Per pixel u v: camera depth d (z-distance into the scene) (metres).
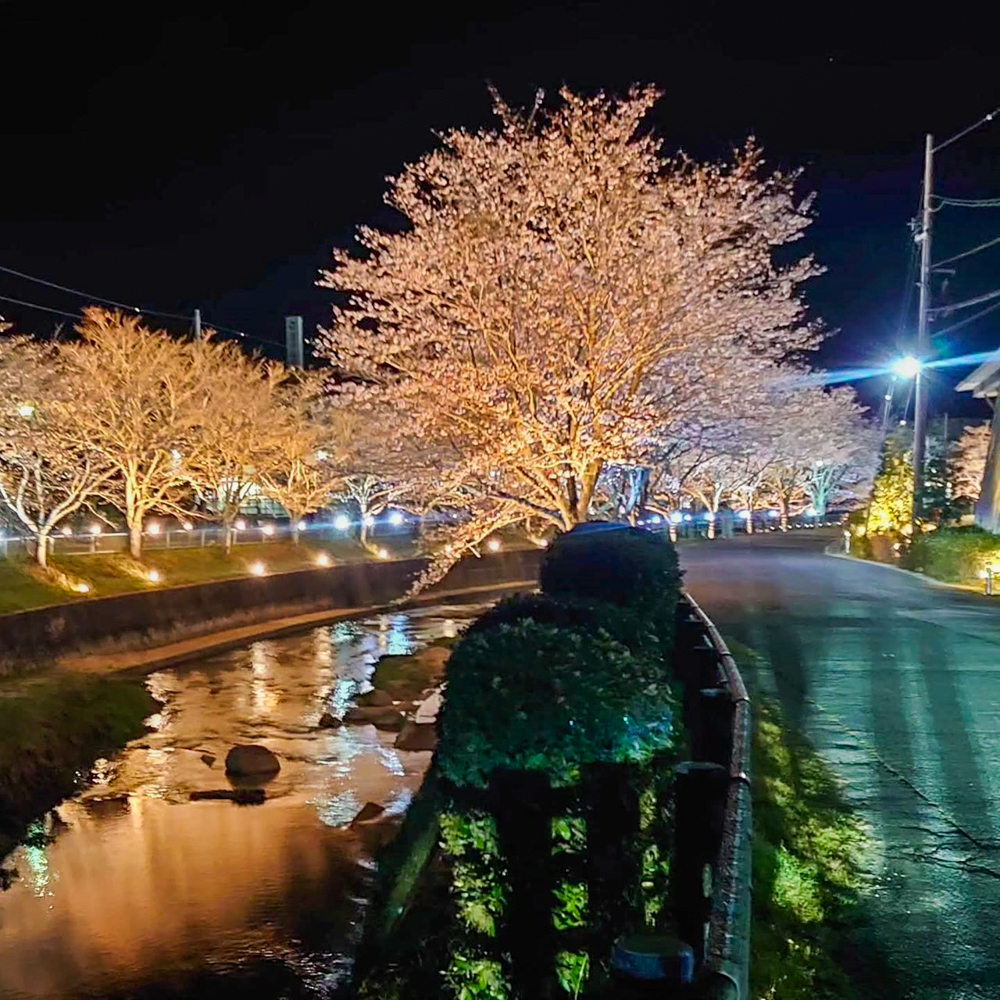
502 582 46.47
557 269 19.52
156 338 34.41
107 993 9.37
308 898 11.33
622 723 5.17
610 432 19.50
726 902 3.54
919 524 32.31
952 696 11.89
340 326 21.94
